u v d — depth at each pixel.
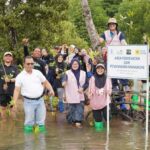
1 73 16.48
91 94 15.12
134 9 61.53
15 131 14.09
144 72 13.72
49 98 18.34
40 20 27.64
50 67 18.44
